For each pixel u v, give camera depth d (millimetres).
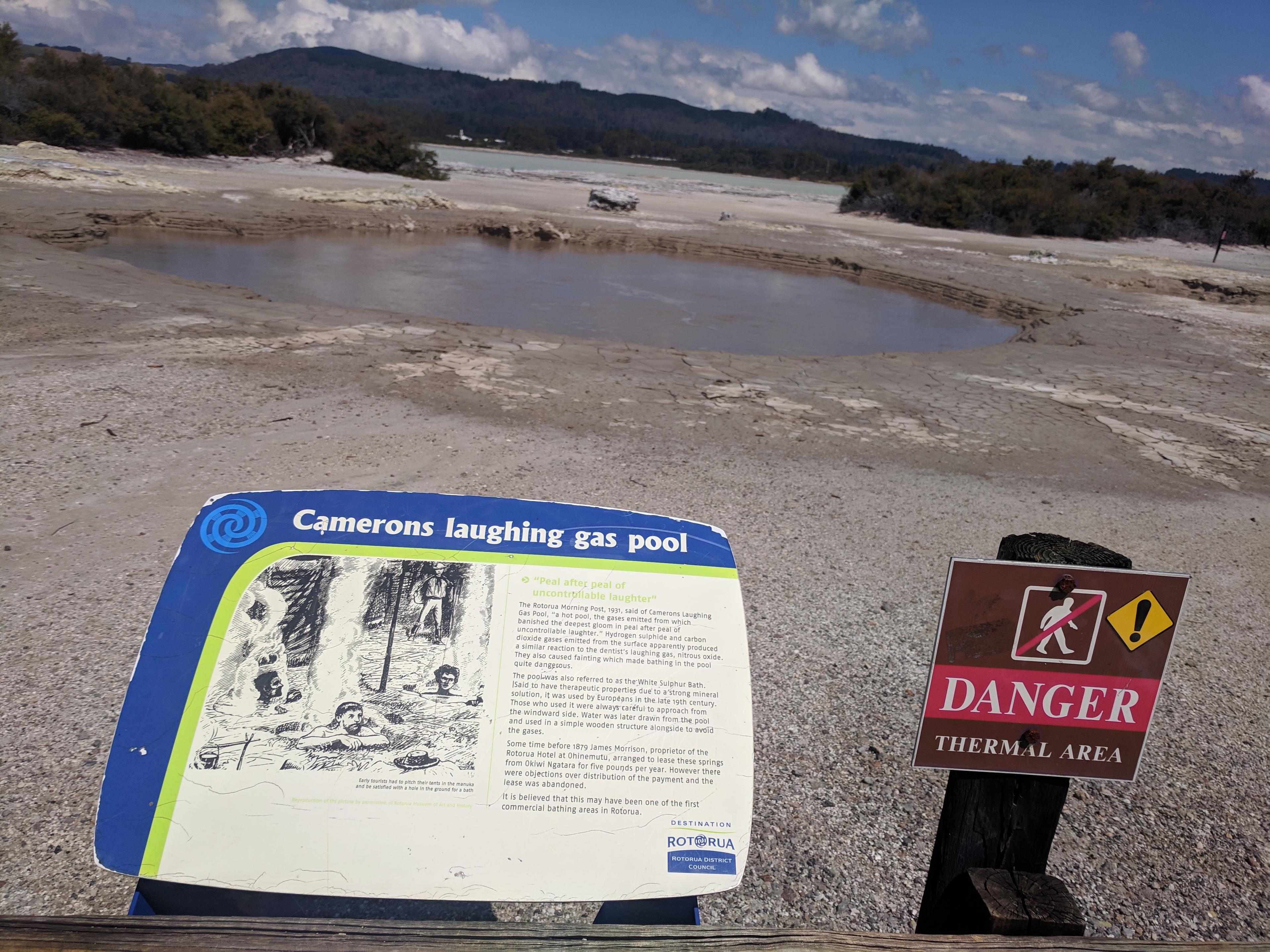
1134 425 9703
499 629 1636
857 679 3959
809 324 17531
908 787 3250
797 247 28703
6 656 3527
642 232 28844
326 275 17656
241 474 5785
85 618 3871
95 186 24156
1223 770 3566
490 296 17000
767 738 3461
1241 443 9312
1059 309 19578
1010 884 1736
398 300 15594
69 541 4633
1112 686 1683
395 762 1537
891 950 1507
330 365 9016
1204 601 5266
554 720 1595
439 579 1648
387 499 1702
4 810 2693
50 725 3117
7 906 2348
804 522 5875
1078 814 3217
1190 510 7059
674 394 9344
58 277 12406
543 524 1729
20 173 23359
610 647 1646
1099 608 1630
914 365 12414
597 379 9695
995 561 1593
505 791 1554
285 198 27562
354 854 1489
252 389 7895
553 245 27188
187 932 1379
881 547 5582
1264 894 2877
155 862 1453
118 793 1476
